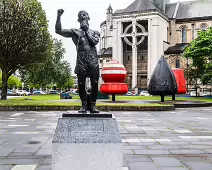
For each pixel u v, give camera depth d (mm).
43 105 21656
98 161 5273
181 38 79125
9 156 7316
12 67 32312
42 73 57562
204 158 7270
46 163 6660
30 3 30828
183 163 6789
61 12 5926
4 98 31641
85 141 5270
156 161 6941
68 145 5254
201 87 65062
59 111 21047
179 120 16047
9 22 29922
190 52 48469
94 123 5375
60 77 60375
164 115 18875
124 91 28453
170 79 27781
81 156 5266
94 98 5918
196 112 21500
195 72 53281
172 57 74438
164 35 75875
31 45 31359
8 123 14156
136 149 8258
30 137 10102
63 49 62000
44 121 15016
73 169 5262
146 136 10531
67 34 6059
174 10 82188
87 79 5926
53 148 5254
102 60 78688
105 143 5281
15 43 30516
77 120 5387
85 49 5887
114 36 75062
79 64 5871
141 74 74125
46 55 33719
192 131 11883
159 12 71812
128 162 6832
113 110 21641
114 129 5352
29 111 21047
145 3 74812
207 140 9781
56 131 5340
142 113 20031
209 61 49094
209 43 46938
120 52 74625
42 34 32094
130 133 11227
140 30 74688
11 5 29953
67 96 41469
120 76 28234
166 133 11297
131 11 73625
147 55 73562
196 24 77812
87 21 6066
